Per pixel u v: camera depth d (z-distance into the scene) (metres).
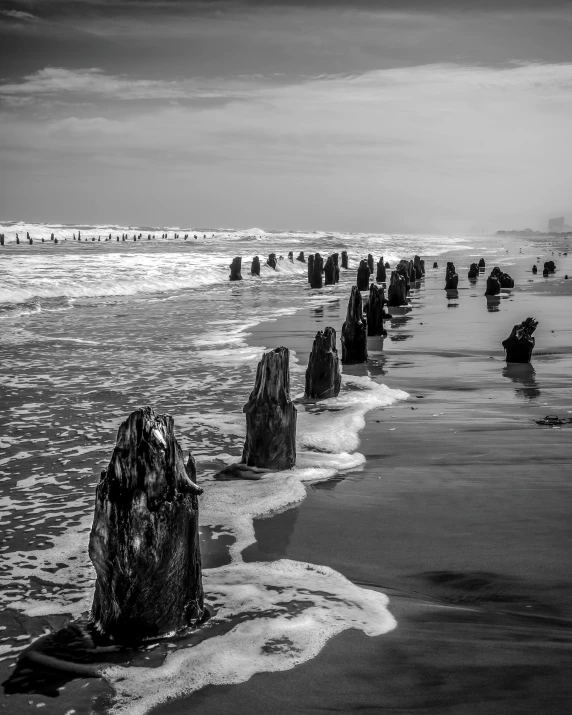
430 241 162.88
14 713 2.94
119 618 3.49
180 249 74.94
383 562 4.54
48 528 5.28
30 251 65.00
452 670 3.18
